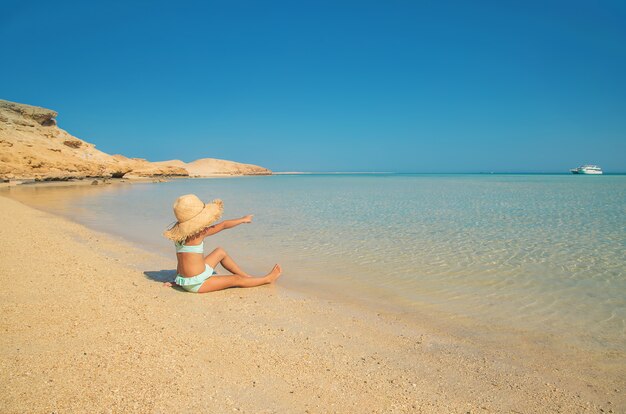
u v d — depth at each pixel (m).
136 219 15.59
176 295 6.26
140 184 52.09
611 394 3.73
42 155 48.78
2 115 52.62
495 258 8.98
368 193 32.31
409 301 6.24
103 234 11.95
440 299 6.34
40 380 3.47
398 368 4.10
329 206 20.73
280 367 3.97
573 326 5.31
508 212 17.45
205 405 3.23
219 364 3.96
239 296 6.36
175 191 35.56
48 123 59.34
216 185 53.81
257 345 4.47
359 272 7.88
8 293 5.80
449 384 3.82
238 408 3.22
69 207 19.89
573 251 9.63
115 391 3.34
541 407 3.49
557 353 4.55
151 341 4.39
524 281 7.28
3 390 3.29
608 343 4.82
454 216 16.16
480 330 5.16
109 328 4.70
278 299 6.25
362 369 4.04
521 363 4.30
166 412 3.10
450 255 9.29
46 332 4.51
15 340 4.27
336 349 4.48
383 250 9.83
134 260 8.72
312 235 11.87
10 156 43.62
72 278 6.76
